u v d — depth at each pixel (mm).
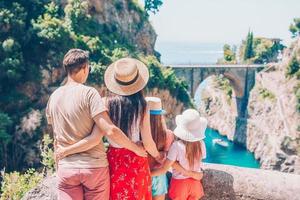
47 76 66188
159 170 6188
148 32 104938
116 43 89562
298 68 100562
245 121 110688
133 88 5430
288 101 97188
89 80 69500
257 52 140000
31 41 66438
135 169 5488
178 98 92750
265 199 6781
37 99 64500
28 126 57781
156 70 86500
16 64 62406
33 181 15578
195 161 6289
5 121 55812
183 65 107125
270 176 6934
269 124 100875
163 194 6348
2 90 62469
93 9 87500
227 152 106062
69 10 78875
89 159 5242
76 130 5211
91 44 75188
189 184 6383
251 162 99875
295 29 113250
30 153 56188
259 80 110625
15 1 69938
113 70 5594
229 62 140750
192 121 6207
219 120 127625
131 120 5383
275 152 91875
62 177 5289
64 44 68750
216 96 133875
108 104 5453
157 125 5984
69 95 5266
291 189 6781
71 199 5301
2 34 64562
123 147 5516
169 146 6328
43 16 72812
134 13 100312
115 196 5516
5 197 14703
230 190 6895
